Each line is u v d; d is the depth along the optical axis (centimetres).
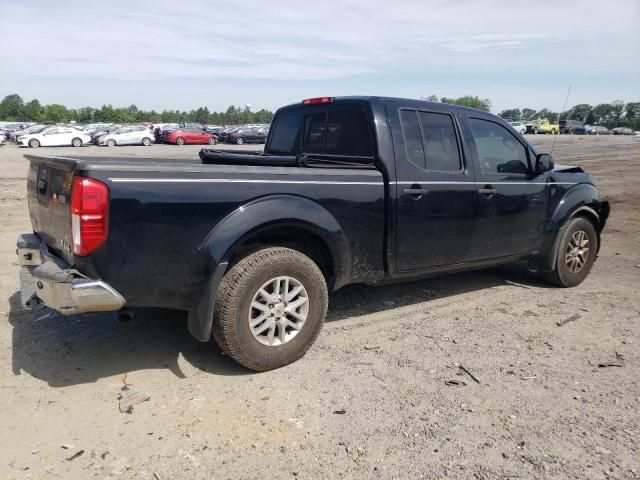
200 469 275
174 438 301
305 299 392
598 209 632
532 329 473
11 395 343
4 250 722
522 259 572
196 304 356
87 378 368
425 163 466
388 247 443
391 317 497
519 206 538
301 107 524
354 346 430
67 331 447
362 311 512
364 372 384
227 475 271
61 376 370
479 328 473
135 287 335
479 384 369
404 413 330
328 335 452
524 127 5159
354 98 462
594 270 692
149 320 475
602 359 413
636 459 288
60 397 342
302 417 324
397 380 372
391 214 438
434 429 313
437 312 514
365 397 348
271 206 370
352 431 310
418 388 362
